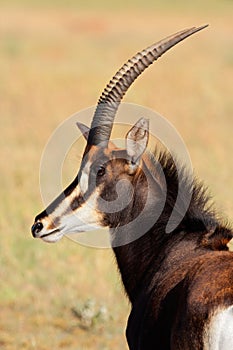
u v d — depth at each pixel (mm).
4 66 100812
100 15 167375
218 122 69250
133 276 20359
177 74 94625
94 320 31672
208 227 19484
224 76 95125
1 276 35438
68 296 33719
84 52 115625
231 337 15875
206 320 16266
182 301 17094
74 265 36469
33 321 32000
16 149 57594
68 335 30875
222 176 46844
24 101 79250
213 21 158500
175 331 16922
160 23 155375
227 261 17703
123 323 31797
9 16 161375
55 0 191875
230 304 16141
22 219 41219
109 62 107188
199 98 80750
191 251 19344
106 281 34812
